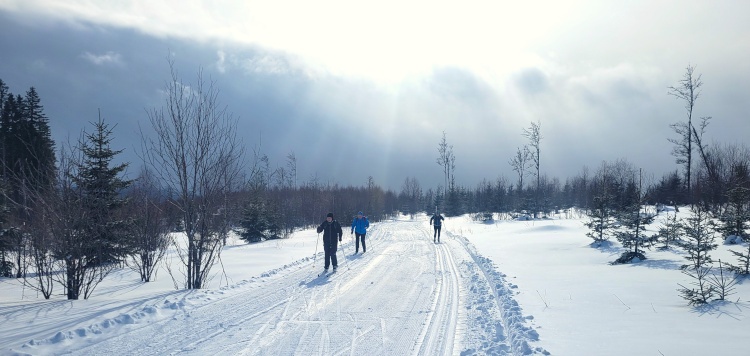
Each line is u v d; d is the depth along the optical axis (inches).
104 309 297.7
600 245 647.8
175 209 536.1
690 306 286.0
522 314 276.8
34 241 389.7
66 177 386.0
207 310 305.6
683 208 1221.1
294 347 227.0
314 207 2026.3
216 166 430.9
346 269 511.8
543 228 1078.4
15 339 231.0
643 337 222.7
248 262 617.3
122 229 564.4
